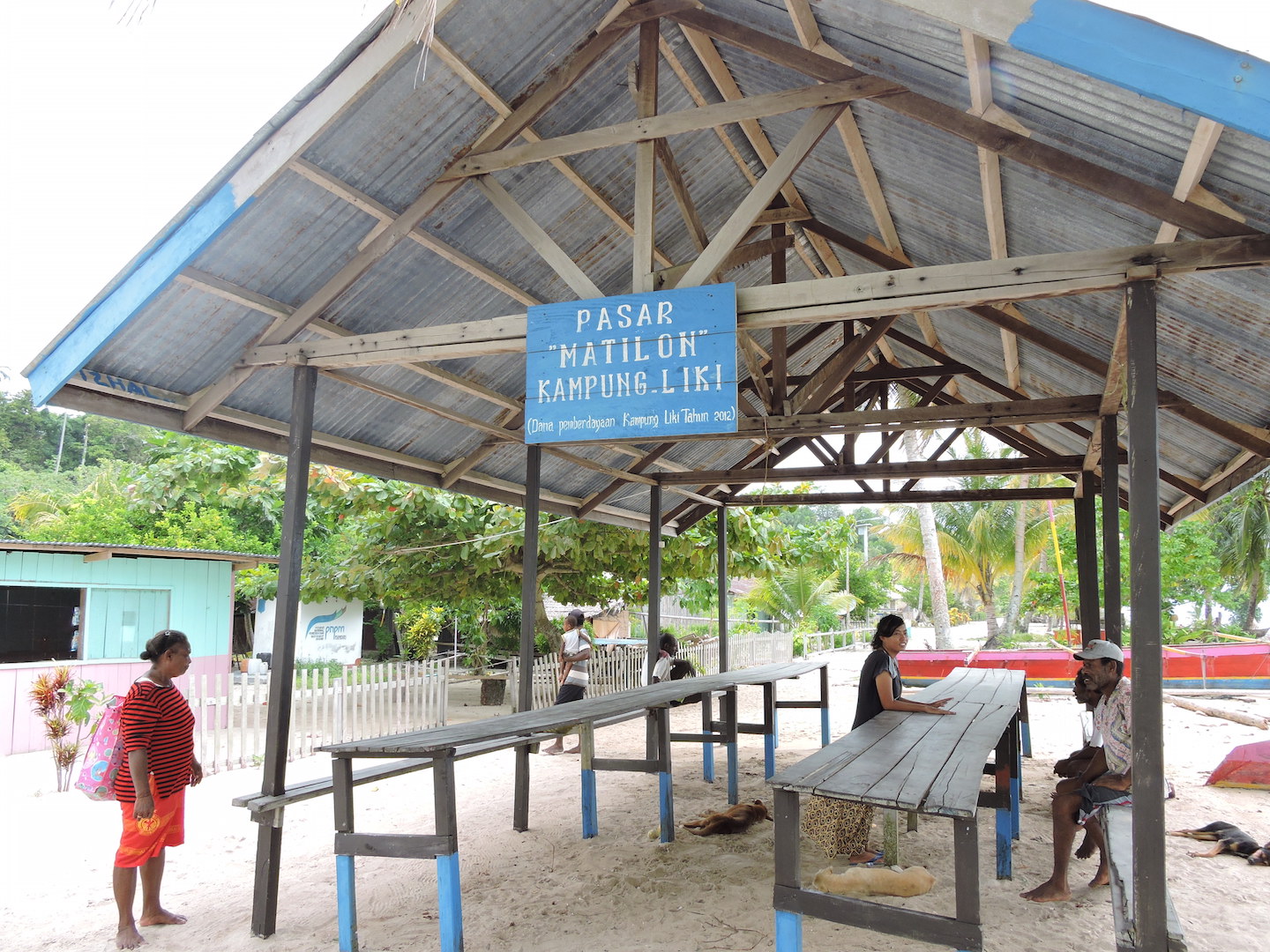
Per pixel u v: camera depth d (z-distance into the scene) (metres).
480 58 4.74
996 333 7.23
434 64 4.59
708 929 4.56
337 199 5.00
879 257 7.19
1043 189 4.41
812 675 21.25
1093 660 5.01
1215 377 5.49
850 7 3.93
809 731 11.90
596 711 5.53
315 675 10.45
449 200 5.46
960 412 7.31
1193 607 30.64
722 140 6.52
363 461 7.46
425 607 18.64
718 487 11.99
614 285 7.39
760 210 4.63
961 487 27.72
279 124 4.48
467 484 8.74
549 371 4.88
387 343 5.24
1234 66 2.88
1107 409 6.89
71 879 5.68
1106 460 7.01
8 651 11.70
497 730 4.74
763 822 6.69
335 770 4.40
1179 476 8.23
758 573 16.20
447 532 12.54
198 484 11.12
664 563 13.94
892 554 33.47
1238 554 25.19
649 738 8.27
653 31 5.00
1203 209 3.79
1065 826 4.94
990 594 29.17
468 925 4.68
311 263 5.34
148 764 4.52
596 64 5.31
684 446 10.38
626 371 4.73
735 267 8.21
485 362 7.08
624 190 6.36
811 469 9.82
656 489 10.39
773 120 5.99
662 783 6.17
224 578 14.52
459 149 5.20
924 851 5.89
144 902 4.75
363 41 4.35
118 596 12.86
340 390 6.41
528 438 4.86
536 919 4.75
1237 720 11.95
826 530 18.66
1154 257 3.83
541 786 8.23
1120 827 4.54
